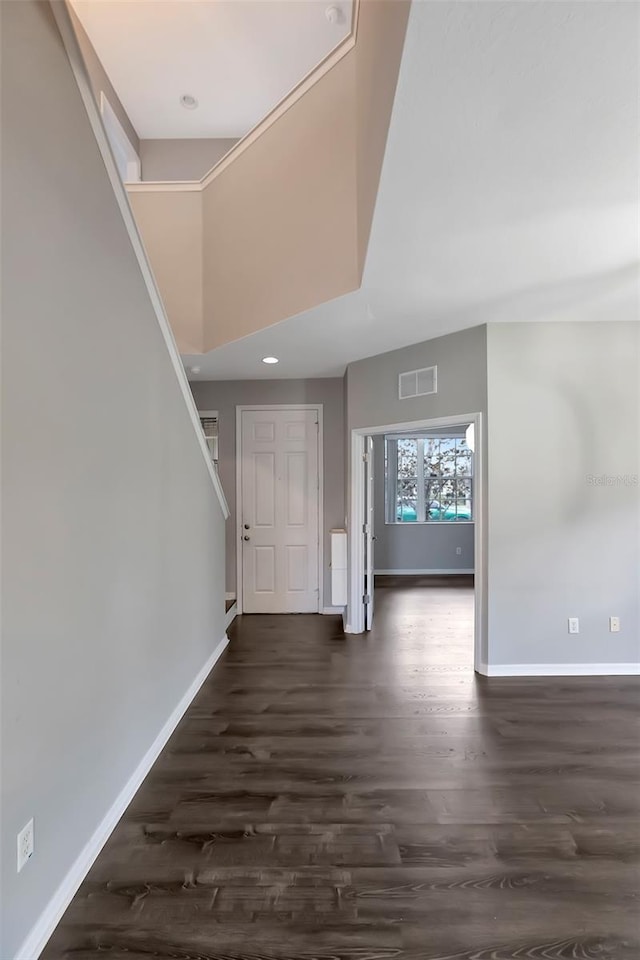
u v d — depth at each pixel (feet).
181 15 13.26
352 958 4.70
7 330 4.31
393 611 17.89
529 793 7.16
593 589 11.73
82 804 5.65
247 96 16.38
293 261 10.86
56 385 5.13
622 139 5.32
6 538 4.28
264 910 5.19
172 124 17.92
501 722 9.34
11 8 4.41
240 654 13.25
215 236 13.35
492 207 6.67
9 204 4.34
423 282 9.10
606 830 6.40
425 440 26.04
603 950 4.79
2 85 4.27
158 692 8.37
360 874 5.67
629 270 8.64
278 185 11.21
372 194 7.06
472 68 4.38
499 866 5.79
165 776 7.59
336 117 9.61
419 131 5.19
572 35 4.04
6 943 4.24
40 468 4.83
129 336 7.13
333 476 17.62
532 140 5.34
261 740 8.68
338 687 11.00
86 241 5.81
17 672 4.43
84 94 5.69
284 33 13.78
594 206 6.66
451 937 4.91
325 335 12.34
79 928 4.97
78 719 5.57
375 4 6.45
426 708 9.95
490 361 11.59
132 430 7.25
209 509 12.28
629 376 11.63
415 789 7.26
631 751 8.33
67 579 5.35
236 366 15.64
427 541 25.59
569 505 11.72
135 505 7.37
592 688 10.94
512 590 11.70
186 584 10.14
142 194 14.01
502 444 11.64
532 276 8.90
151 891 5.42
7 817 4.28
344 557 15.57
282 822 6.53
